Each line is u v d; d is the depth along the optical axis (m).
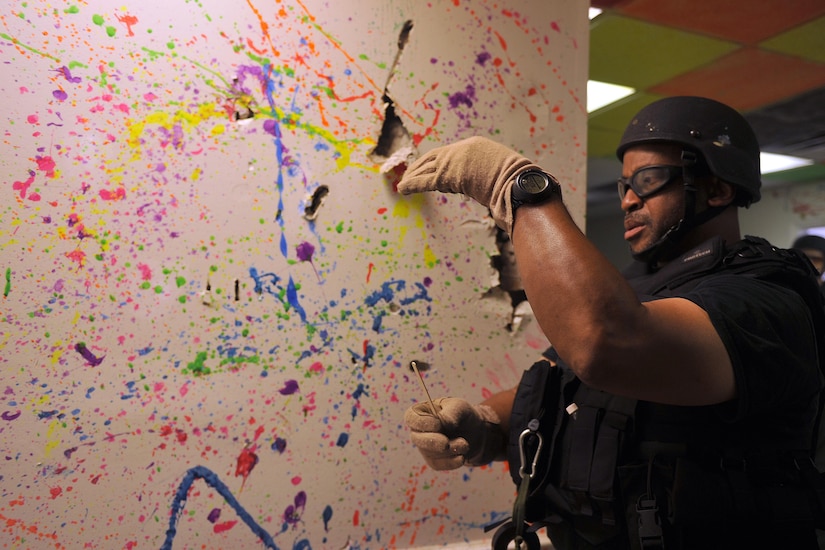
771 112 3.51
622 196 0.88
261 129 0.90
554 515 0.78
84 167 0.79
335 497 0.93
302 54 0.92
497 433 0.90
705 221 0.83
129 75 0.82
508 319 1.09
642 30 2.49
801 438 0.69
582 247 0.56
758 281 0.68
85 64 0.80
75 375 0.79
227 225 0.87
